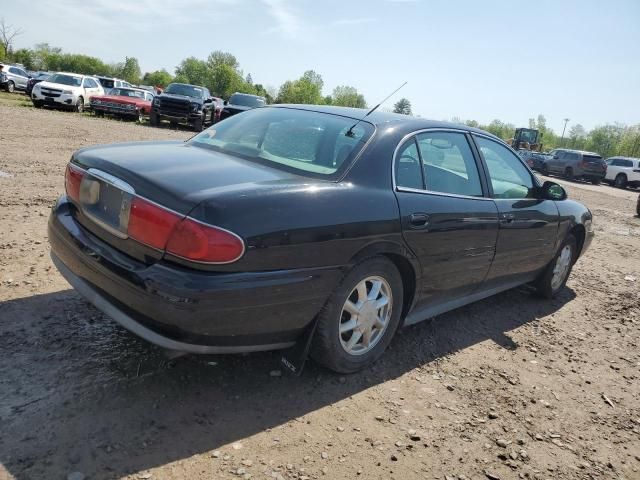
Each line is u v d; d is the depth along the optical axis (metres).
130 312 2.60
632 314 5.37
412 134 3.53
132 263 2.60
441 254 3.55
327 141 3.29
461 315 4.67
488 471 2.64
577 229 5.50
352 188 3.02
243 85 112.06
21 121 14.96
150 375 2.95
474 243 3.83
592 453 2.93
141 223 2.57
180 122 23.58
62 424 2.46
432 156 3.65
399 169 3.34
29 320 3.33
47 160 9.09
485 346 4.09
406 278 3.47
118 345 3.19
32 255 4.41
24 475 2.13
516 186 4.54
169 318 2.43
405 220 3.21
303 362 2.94
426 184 3.52
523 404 3.32
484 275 4.13
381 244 3.08
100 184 2.89
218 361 3.19
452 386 3.39
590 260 7.73
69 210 3.17
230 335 2.59
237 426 2.65
